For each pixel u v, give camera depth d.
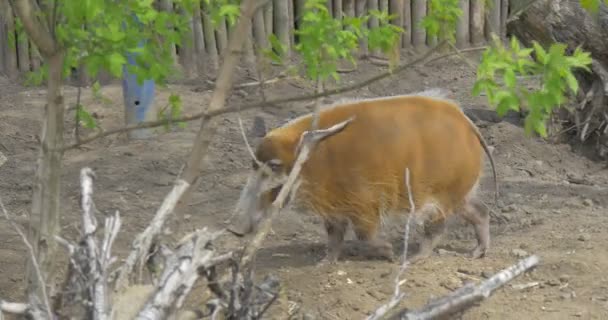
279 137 8.99
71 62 7.08
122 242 10.14
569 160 13.13
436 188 9.42
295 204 9.25
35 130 14.16
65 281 5.89
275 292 6.56
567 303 8.45
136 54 7.64
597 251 9.64
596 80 13.20
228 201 11.53
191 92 15.89
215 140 13.66
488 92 6.23
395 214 9.41
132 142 13.66
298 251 10.00
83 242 5.71
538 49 6.23
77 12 6.02
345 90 6.40
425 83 16.55
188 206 11.30
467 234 10.59
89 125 7.64
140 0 7.11
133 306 5.78
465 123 9.64
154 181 12.25
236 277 6.08
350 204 9.21
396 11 17.72
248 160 12.99
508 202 11.48
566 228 10.48
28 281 7.12
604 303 8.44
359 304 8.37
